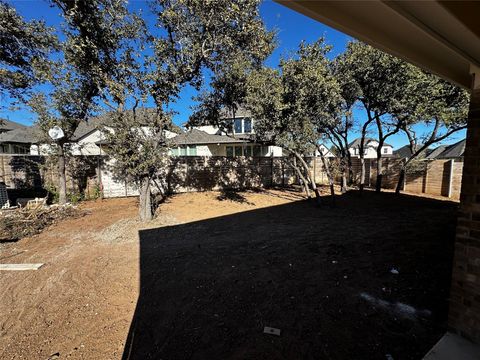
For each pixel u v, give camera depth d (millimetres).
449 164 10305
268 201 9789
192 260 4121
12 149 17484
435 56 1670
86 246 4844
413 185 11742
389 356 1993
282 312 2652
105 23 5438
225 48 6156
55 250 4625
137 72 5762
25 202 7949
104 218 6926
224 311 2705
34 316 2686
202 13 5395
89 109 7008
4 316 2699
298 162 12055
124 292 3145
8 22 5867
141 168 6164
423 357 1910
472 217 1943
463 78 2062
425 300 2781
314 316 2566
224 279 3439
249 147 19125
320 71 6738
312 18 1114
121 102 5898
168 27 5625
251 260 4074
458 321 2076
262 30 6160
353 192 11961
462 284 2035
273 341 2227
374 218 6887
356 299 2848
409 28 1261
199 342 2248
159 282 3389
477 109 1853
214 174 12258
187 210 8086
